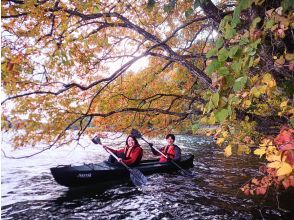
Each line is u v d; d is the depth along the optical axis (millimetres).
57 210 6777
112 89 6172
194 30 7246
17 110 4156
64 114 5000
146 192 8195
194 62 7160
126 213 6562
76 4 3766
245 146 3143
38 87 4082
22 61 3162
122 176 9289
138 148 9836
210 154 15602
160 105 7289
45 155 15797
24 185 9000
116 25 4496
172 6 3234
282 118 4156
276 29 2289
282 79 3016
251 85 2314
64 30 3617
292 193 7414
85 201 7434
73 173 8383
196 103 6488
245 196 7535
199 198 7570
